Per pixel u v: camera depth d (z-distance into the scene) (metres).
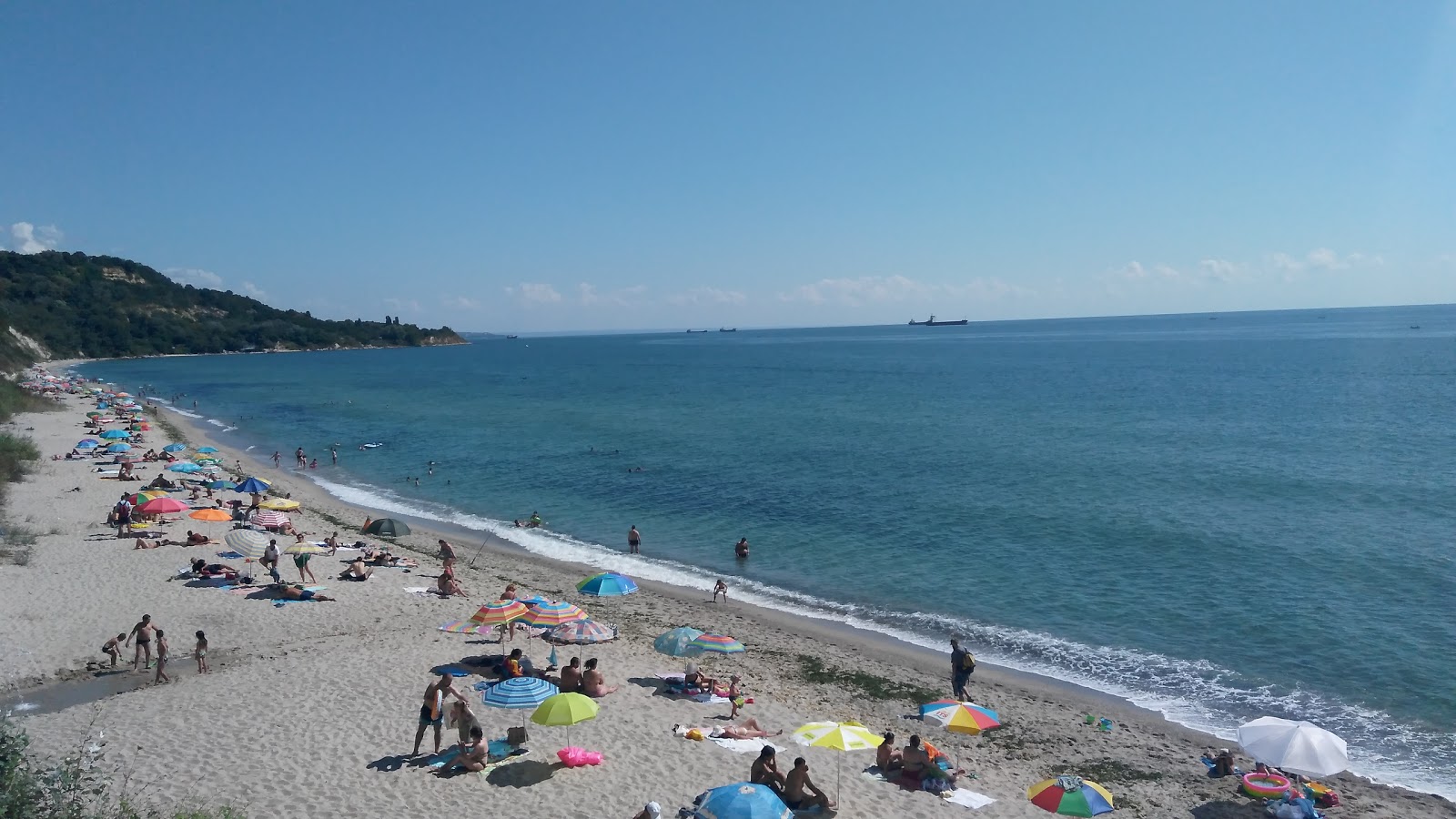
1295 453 54.59
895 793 15.93
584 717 15.33
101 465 49.00
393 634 23.55
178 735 16.78
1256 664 23.55
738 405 95.62
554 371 173.62
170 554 30.28
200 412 94.81
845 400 98.12
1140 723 20.42
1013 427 70.94
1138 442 60.75
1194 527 37.25
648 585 31.38
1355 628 25.64
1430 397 81.62
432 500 47.09
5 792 10.74
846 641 25.73
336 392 122.19
